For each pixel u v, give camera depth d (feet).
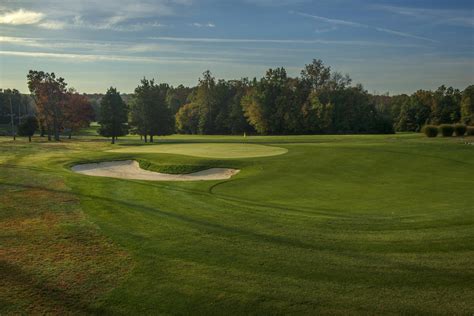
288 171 81.35
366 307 22.57
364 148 111.75
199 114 362.12
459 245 32.12
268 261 29.25
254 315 21.88
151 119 208.64
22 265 28.48
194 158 97.91
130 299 23.50
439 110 334.24
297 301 23.27
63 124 255.50
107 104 208.03
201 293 24.26
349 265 28.43
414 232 35.88
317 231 36.68
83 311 22.17
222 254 30.66
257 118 321.73
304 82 361.30
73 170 89.92
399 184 67.05
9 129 332.39
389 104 444.55
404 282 25.61
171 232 36.32
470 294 23.93
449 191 59.52
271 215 42.91
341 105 328.49
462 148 106.52
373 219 40.93
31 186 59.26
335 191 60.54
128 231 36.55
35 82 242.78
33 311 22.13
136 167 96.68
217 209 45.75
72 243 33.22
